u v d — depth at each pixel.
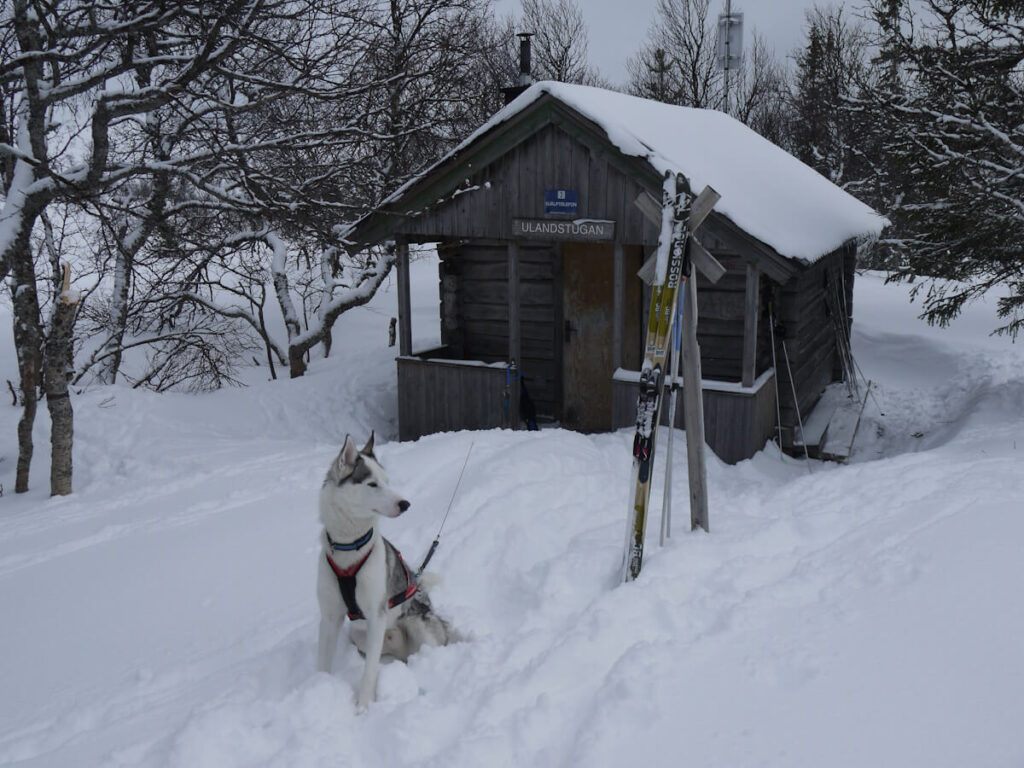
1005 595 4.62
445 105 19.28
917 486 6.83
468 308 13.58
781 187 12.75
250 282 19.38
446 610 5.14
